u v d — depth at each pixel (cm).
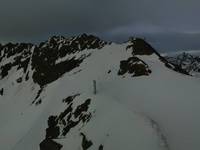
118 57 9438
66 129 6538
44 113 8788
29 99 12231
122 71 7962
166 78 6912
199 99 5419
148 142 4103
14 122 10706
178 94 5759
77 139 5675
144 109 5422
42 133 7706
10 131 10006
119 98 6256
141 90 6456
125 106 5569
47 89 11106
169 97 5719
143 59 8656
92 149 4984
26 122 9944
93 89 7431
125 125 4803
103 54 10569
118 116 5212
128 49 9675
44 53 14312
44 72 12988
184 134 4288
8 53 18725
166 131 4431
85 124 5891
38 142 7481
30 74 14250
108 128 5078
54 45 14338
